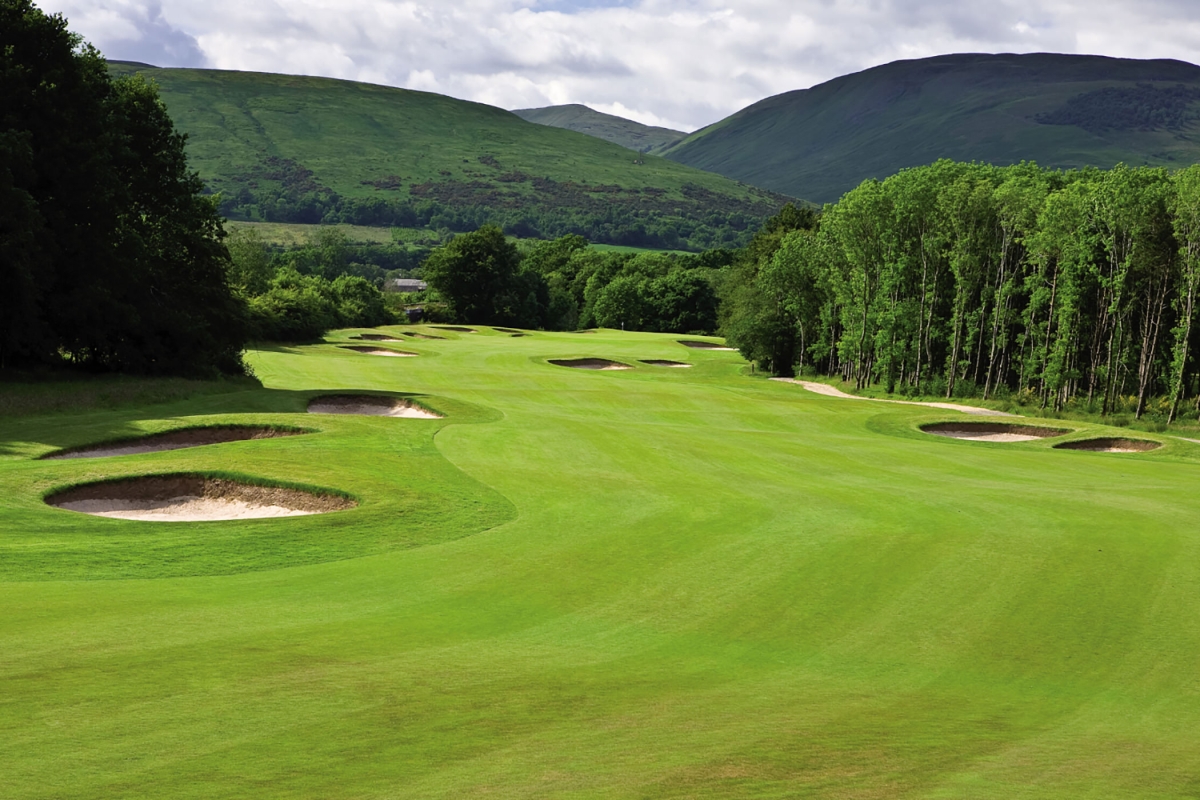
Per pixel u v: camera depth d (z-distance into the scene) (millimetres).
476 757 8078
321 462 27125
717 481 27531
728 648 12984
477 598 15148
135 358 50438
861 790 7559
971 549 19438
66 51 44906
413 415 43906
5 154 39531
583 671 11312
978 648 13430
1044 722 10203
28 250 41344
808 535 20422
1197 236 56531
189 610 13328
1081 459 37156
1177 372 58438
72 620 12320
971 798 7461
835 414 53031
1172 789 7914
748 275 117250
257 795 7035
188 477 24906
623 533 20359
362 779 7445
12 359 47875
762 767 8062
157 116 52281
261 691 9695
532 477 27031
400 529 20281
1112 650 13461
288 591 15086
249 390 46125
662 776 7730
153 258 51625
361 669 10758
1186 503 25797
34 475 23859
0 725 8375
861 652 13094
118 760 7668
